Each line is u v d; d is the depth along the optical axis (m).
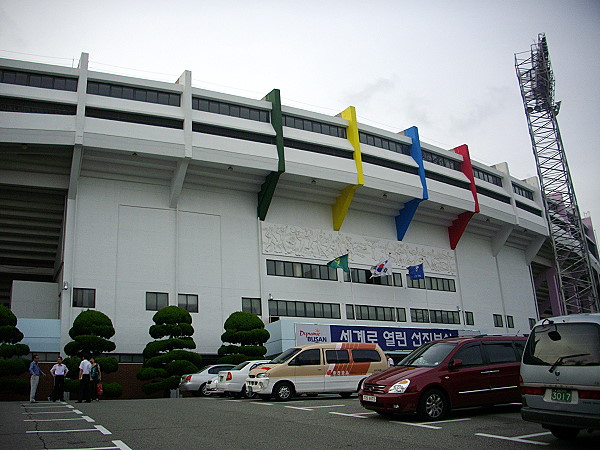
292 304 42.34
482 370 14.05
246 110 41.84
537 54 66.12
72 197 36.28
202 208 40.72
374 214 49.72
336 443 10.22
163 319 32.34
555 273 71.31
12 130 32.97
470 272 56.25
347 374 20.69
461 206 51.66
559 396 9.98
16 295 36.12
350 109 46.12
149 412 15.81
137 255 37.38
